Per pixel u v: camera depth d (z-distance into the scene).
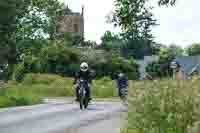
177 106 17.34
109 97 98.75
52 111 42.38
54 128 28.16
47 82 123.25
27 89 107.00
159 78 19.50
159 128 17.97
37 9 121.31
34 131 26.70
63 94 106.38
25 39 118.38
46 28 124.06
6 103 57.59
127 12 32.16
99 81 120.88
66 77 130.88
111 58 142.50
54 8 125.62
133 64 147.88
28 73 131.62
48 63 137.00
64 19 136.38
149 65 146.38
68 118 34.84
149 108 18.50
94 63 140.38
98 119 33.31
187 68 178.12
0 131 26.75
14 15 93.06
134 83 20.11
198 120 13.48
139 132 19.08
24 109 45.50
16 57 104.12
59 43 140.38
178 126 17.23
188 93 17.25
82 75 44.34
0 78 109.12
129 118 19.80
